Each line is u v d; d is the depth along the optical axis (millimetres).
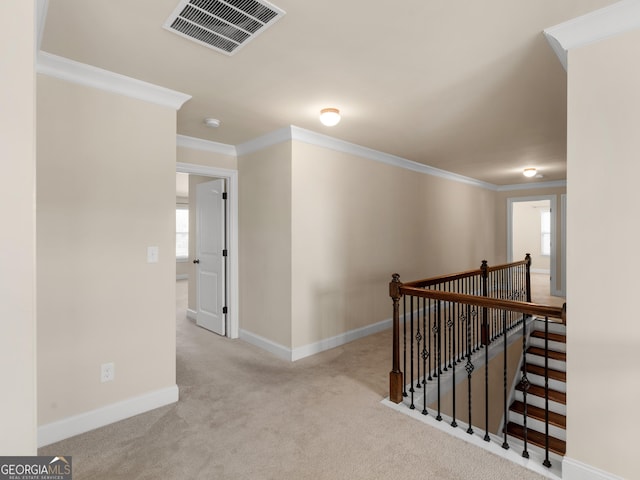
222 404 2463
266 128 3312
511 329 4348
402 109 2816
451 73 2211
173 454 1898
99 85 2184
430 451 1932
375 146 3951
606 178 1577
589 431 1632
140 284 2361
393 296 2521
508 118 3031
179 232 9938
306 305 3473
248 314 3922
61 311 2047
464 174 5711
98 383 2180
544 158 4551
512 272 4719
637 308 1510
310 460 1854
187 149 3623
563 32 1685
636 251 1509
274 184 3523
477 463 1829
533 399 3943
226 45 1879
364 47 1903
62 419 2039
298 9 1576
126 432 2107
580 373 1656
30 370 856
